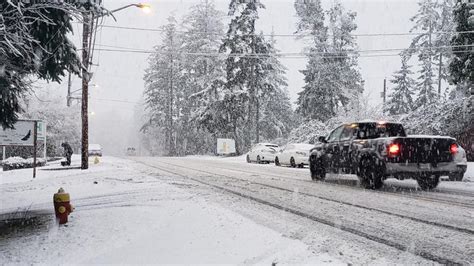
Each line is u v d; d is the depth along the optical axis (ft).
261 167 84.99
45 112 156.87
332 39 159.02
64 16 28.53
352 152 46.50
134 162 107.65
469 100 78.89
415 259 19.02
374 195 39.11
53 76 31.71
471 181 52.60
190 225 26.25
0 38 24.99
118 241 23.61
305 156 85.10
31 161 97.14
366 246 21.15
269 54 152.25
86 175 65.57
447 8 159.02
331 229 24.90
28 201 42.37
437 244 21.48
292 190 43.34
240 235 23.41
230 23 153.69
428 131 84.69
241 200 36.29
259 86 155.12
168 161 114.93
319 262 18.44
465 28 78.18
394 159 41.04
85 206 35.83
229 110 156.56
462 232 23.95
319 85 153.99
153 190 44.06
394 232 24.07
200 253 20.33
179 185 48.65
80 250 22.43
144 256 20.35
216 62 187.21
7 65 27.40
